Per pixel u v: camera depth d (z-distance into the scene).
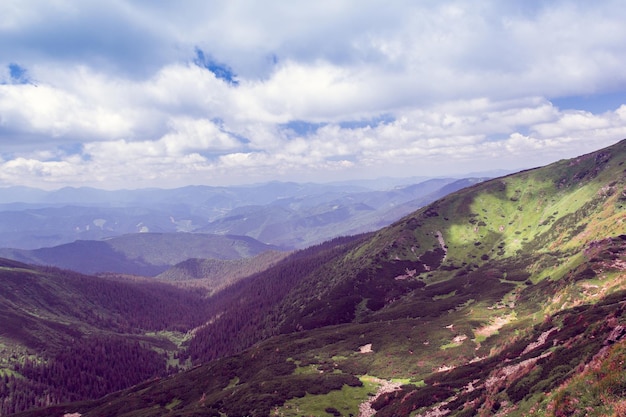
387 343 129.00
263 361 139.50
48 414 157.00
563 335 66.19
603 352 42.88
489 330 119.88
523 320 116.88
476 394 61.28
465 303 176.50
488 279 199.75
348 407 82.81
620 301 76.12
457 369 87.69
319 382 98.75
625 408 32.22
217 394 113.00
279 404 85.94
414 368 103.12
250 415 82.50
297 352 141.88
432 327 136.00
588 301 96.81
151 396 137.75
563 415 37.22
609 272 112.69
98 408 142.62
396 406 74.94
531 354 66.81
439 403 67.19
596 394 36.38
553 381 45.72
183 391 135.50
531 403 44.16
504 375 63.44
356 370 111.12
